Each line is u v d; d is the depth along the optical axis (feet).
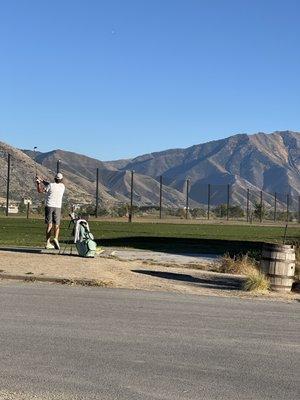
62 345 29.45
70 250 65.57
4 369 25.18
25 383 23.58
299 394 23.90
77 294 44.60
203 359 28.25
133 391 23.25
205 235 144.36
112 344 30.17
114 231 149.48
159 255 82.74
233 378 25.57
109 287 49.26
